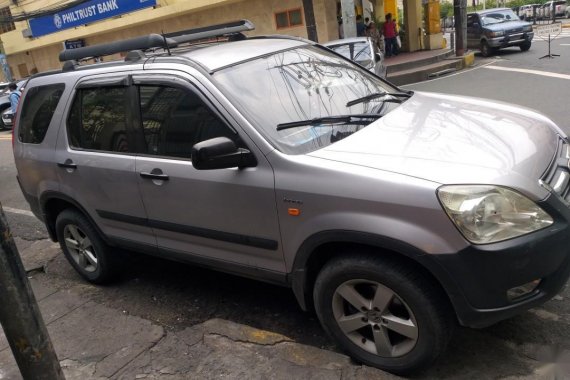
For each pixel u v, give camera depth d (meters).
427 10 21.22
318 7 18.31
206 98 3.15
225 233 3.22
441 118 3.17
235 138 3.04
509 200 2.42
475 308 2.46
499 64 16.33
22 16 26.12
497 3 43.41
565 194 2.66
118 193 3.75
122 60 3.77
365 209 2.57
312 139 2.99
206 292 4.12
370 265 2.65
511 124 3.11
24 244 5.84
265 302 3.85
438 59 17.77
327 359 3.06
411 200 2.45
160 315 3.85
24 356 2.23
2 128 18.00
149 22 22.95
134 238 3.87
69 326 3.87
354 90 3.64
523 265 2.39
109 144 3.80
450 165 2.55
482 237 2.37
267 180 2.89
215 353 3.29
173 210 3.44
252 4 19.83
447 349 3.02
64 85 4.14
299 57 3.75
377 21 22.61
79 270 4.54
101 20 24.05
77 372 3.28
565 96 9.62
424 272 2.57
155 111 3.45
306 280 2.98
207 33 4.18
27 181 4.54
